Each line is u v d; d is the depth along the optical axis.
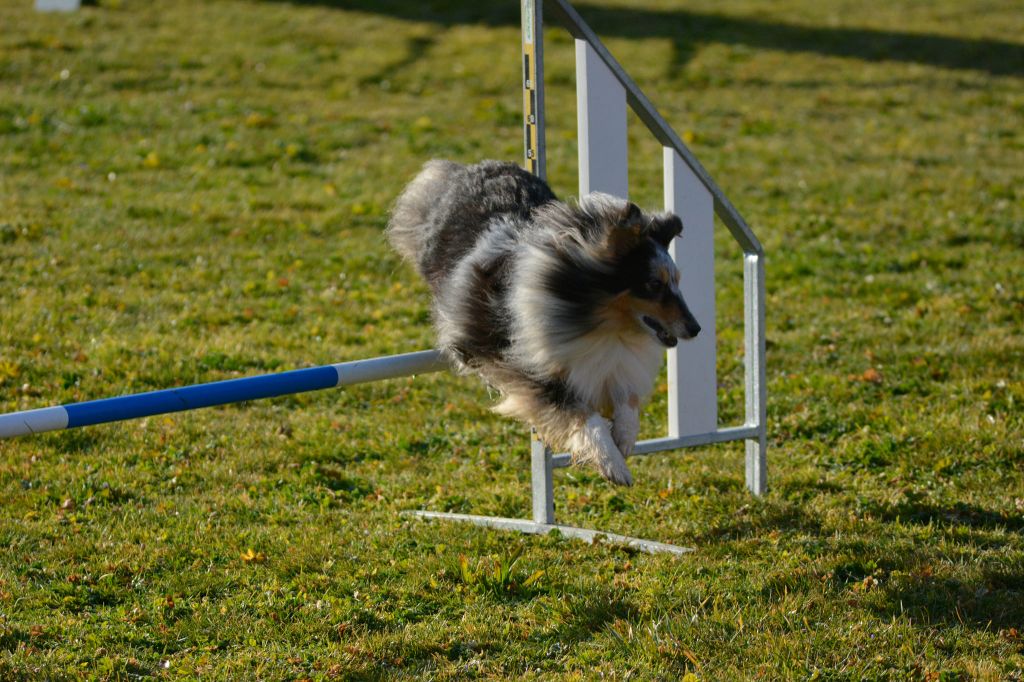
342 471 10.90
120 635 7.45
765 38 34.12
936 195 22.03
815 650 7.31
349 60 29.92
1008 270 17.56
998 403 12.44
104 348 13.54
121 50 28.67
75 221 18.42
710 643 7.39
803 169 23.75
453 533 9.39
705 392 10.32
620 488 10.65
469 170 9.55
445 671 7.16
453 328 8.68
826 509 10.00
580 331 8.11
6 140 22.25
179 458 10.91
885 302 16.53
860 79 30.75
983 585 8.25
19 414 7.64
